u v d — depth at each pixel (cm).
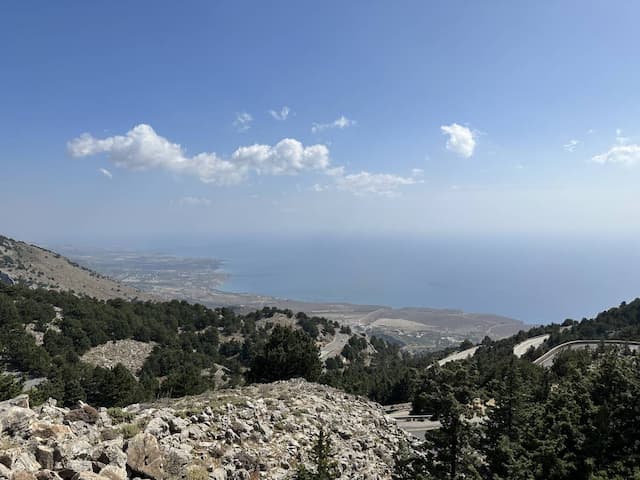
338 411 2862
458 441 1681
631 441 2094
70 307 11619
